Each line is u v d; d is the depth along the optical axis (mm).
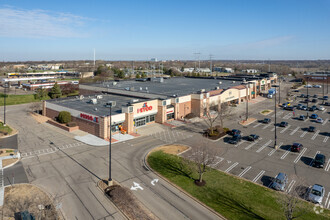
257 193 31156
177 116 67750
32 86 122938
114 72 188625
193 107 71938
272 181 34562
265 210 27672
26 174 35844
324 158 40000
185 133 56312
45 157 42125
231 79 115375
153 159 41250
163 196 30406
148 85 92438
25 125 62250
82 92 94250
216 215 26859
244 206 28453
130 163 39938
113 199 29031
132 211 26953
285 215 25531
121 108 60438
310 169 38438
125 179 34594
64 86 119750
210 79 119000
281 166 39406
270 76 146875
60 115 59625
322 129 60438
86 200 29250
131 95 75438
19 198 29500
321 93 117938
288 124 65062
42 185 32750
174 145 48344
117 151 45125
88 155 43125
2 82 145750
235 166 39281
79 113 57875
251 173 36969
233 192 31344
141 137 53281
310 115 75188
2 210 27125
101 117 51594
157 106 64375
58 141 50375
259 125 63812
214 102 75188
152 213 26953
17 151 42656
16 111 79188
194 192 31344
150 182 33844
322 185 33531
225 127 61531
